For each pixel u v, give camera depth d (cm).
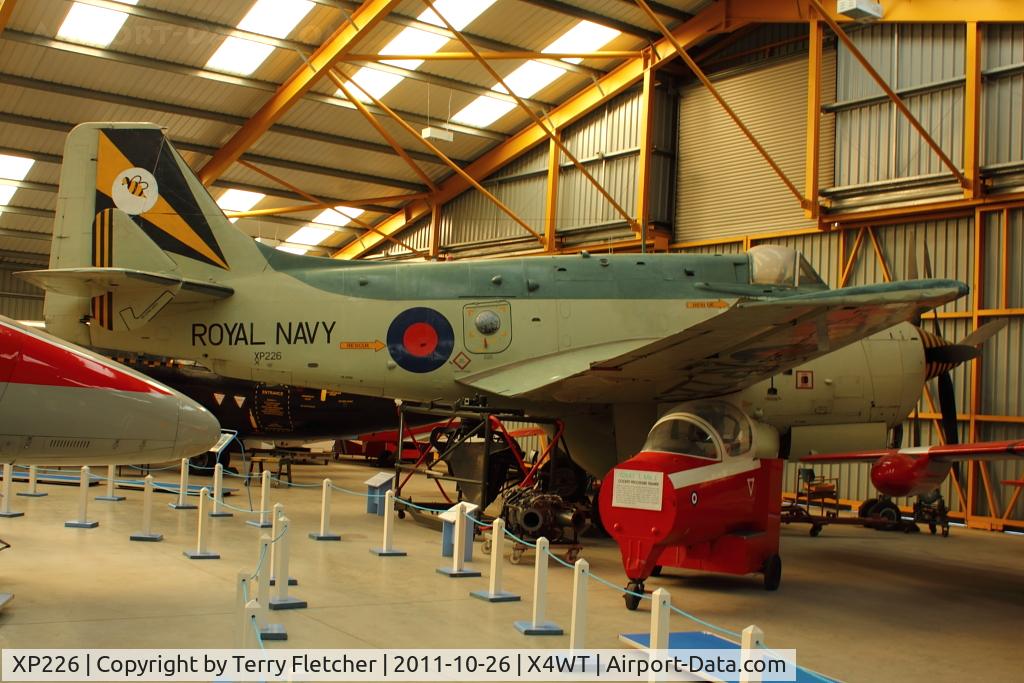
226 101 2166
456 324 1208
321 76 2002
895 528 1523
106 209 1271
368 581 830
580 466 1306
